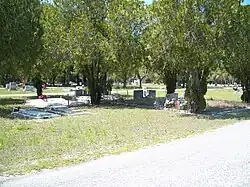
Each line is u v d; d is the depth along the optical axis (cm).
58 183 721
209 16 2138
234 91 5562
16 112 2173
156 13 2322
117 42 2805
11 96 3956
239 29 2294
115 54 2823
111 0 2994
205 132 1439
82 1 2975
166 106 2581
